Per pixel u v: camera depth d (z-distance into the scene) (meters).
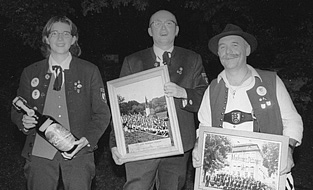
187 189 5.95
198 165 3.56
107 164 7.05
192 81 4.13
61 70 3.86
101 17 11.09
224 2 8.95
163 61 4.09
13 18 7.62
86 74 3.91
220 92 3.68
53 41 3.79
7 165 7.17
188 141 4.09
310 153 7.71
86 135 3.84
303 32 10.27
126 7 11.32
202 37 11.69
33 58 10.70
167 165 4.12
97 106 3.93
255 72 3.64
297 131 3.50
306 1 9.70
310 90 9.81
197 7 9.23
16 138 8.38
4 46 10.51
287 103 3.56
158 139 3.88
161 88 3.86
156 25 4.05
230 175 3.48
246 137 3.45
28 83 3.92
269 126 3.52
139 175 4.08
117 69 11.26
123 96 3.96
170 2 10.84
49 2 7.68
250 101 3.56
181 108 3.97
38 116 3.78
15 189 6.30
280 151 3.37
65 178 3.83
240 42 3.59
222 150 3.50
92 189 6.30
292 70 9.74
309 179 6.64
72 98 3.83
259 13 9.80
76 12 9.16
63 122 3.81
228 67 3.56
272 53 10.48
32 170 3.82
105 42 11.57
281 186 3.38
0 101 10.05
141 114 3.92
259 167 3.41
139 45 13.62
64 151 3.69
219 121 3.62
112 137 4.16
